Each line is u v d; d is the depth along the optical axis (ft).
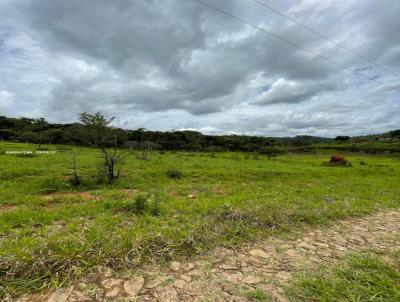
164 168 48.47
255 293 9.20
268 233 15.78
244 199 25.93
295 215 19.27
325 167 76.48
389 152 206.39
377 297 9.20
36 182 30.32
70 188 29.73
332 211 21.36
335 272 11.02
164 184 35.58
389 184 45.09
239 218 17.57
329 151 231.09
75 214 18.75
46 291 9.04
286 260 12.30
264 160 101.86
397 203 27.63
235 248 13.52
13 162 44.96
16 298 8.61
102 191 28.55
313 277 10.57
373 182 47.26
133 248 11.90
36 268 9.87
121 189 31.60
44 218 17.39
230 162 77.92
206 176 44.01
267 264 11.82
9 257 10.15
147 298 8.85
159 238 13.30
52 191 27.99
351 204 25.61
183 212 20.16
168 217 18.60
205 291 9.40
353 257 12.66
